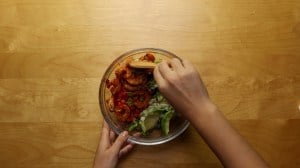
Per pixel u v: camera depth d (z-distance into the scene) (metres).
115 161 0.72
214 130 0.61
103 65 0.79
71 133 0.76
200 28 0.80
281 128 0.75
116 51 0.79
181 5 0.81
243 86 0.77
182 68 0.64
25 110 0.78
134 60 0.73
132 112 0.73
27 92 0.78
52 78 0.79
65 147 0.76
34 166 0.75
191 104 0.63
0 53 0.80
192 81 0.63
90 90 0.78
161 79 0.64
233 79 0.77
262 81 0.77
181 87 0.62
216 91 0.77
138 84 0.71
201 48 0.79
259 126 0.75
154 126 0.73
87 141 0.76
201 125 0.62
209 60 0.78
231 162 0.60
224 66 0.78
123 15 0.81
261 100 0.76
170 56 0.75
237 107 0.76
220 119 0.62
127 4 0.81
